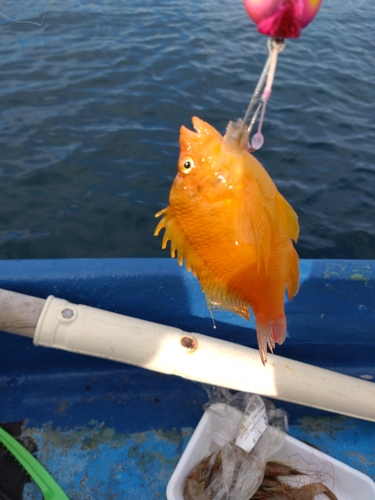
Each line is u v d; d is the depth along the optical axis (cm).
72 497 46
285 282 32
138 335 46
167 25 185
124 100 133
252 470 45
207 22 192
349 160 118
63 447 50
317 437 53
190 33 180
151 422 53
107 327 46
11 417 52
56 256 88
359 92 152
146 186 105
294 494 45
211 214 28
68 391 55
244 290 31
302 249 93
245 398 50
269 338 32
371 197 107
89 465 49
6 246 89
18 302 45
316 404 48
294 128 129
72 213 97
